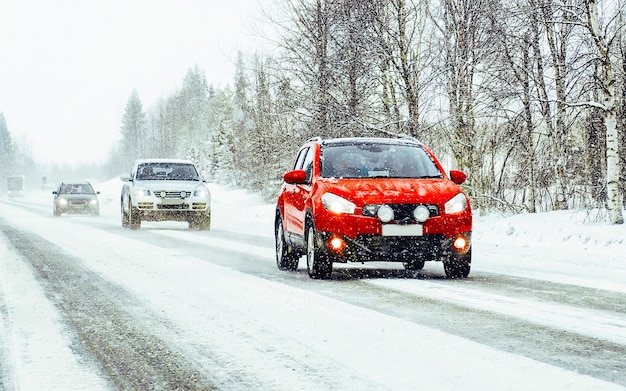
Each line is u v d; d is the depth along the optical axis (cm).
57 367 413
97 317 574
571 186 1855
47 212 3494
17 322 556
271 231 1903
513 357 421
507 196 2491
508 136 2145
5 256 1105
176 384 373
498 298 662
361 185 829
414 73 2030
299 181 902
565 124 1766
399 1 2006
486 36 1875
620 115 1559
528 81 1764
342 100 2109
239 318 558
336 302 635
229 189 5903
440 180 867
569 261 1030
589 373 383
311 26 2144
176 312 591
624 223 1375
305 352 438
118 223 2286
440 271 915
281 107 2217
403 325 523
